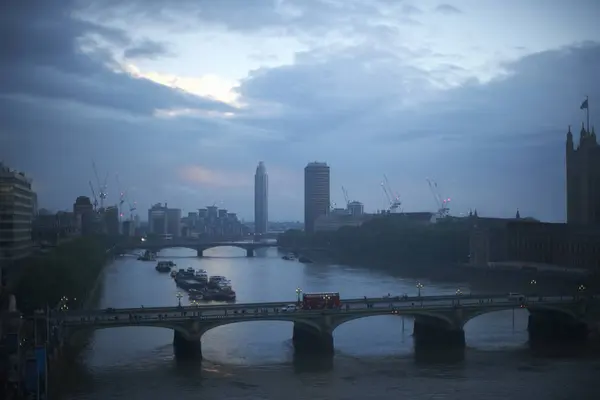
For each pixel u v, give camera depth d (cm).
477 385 18775
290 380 19250
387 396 17700
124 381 19075
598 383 18962
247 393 17988
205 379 19362
